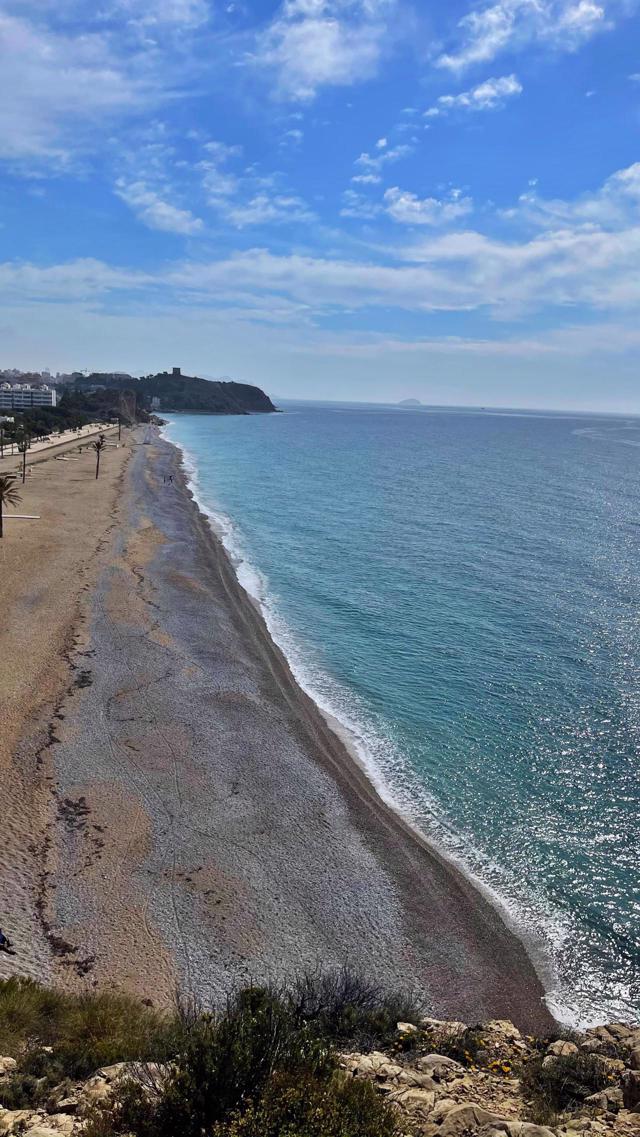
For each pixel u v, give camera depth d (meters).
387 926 18.80
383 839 22.42
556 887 20.53
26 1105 8.80
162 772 24.88
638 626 40.91
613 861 21.52
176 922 18.11
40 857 19.98
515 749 27.66
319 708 31.02
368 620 42.38
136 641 36.47
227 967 16.80
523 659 36.31
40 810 22.08
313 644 38.47
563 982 17.34
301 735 28.45
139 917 18.14
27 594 42.62
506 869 21.33
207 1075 7.89
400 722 29.91
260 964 17.03
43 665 32.50
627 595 47.12
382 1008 13.34
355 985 14.66
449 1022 13.80
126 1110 7.92
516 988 17.06
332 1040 11.58
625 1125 8.13
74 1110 8.53
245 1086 7.86
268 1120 7.07
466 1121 8.04
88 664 33.16
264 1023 9.10
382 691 32.72
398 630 40.66
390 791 25.19
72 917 17.88
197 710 29.70
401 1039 11.80
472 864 21.58
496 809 24.08
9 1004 12.77
